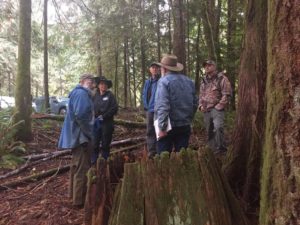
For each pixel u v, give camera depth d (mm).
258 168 4426
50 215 5320
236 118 4777
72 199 5750
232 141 4781
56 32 16562
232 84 12602
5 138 8492
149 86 7316
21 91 9688
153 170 3539
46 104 15297
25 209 5645
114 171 4230
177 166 3543
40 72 21344
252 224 4082
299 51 2801
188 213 3459
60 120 11875
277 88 2941
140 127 11383
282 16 2889
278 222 2922
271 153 3023
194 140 8953
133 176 3576
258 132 4445
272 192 3018
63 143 5438
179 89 5113
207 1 14094
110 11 18188
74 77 27750
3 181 7090
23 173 7562
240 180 4613
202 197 3498
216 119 7020
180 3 11867
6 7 12641
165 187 3514
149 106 7082
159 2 17500
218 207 3537
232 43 13094
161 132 4977
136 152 8469
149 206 3490
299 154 2816
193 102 5383
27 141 9688
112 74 25219
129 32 18766
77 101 5324
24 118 9688
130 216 3516
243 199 4438
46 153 8688
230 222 3592
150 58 22234
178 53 11594
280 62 2908
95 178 3936
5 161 7977
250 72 4590
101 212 3895
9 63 16344
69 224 4992
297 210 2812
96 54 21656
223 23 16422
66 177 7043
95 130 7438
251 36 4602
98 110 7477
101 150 7727
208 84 7277
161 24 19344
